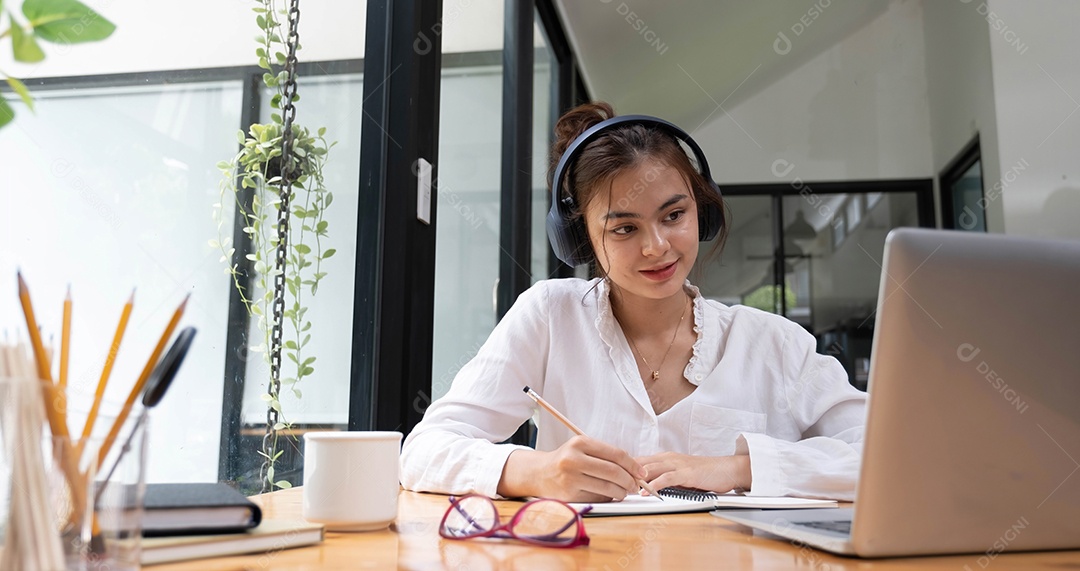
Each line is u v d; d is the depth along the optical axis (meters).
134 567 0.46
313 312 1.34
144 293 0.97
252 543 0.62
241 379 1.17
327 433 0.75
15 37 0.53
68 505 0.44
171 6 1.03
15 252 0.80
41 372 0.45
